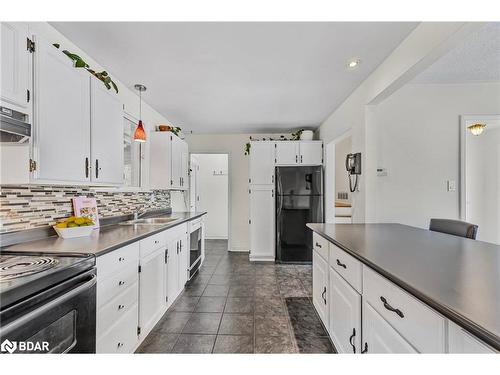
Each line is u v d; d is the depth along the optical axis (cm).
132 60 214
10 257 126
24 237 157
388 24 167
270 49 198
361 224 237
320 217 408
